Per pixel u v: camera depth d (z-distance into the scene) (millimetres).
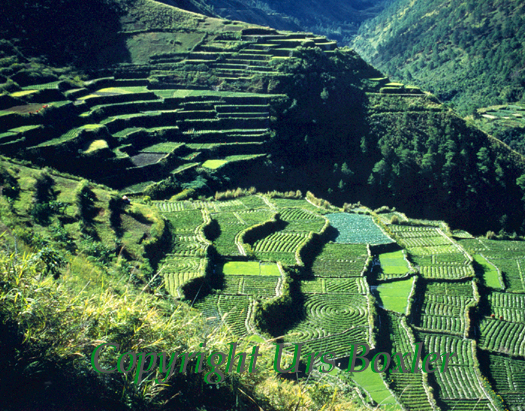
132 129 82125
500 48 195625
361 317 46875
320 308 48344
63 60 97250
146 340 9602
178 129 86375
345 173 95625
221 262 53781
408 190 97688
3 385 7961
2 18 95875
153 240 49188
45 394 8148
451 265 64625
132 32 113500
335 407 10828
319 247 63531
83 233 43375
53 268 11312
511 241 80625
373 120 106000
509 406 41312
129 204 55469
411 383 39188
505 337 50875
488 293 60906
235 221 65000
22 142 61531
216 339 10719
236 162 84625
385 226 72438
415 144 101562
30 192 46531
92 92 90125
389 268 61125
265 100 98562
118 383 8727
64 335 8844
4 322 8562
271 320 43500
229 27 119438
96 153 67750
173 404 9320
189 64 106688
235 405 9789
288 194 82812
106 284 17875
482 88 186750
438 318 52281
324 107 105062
